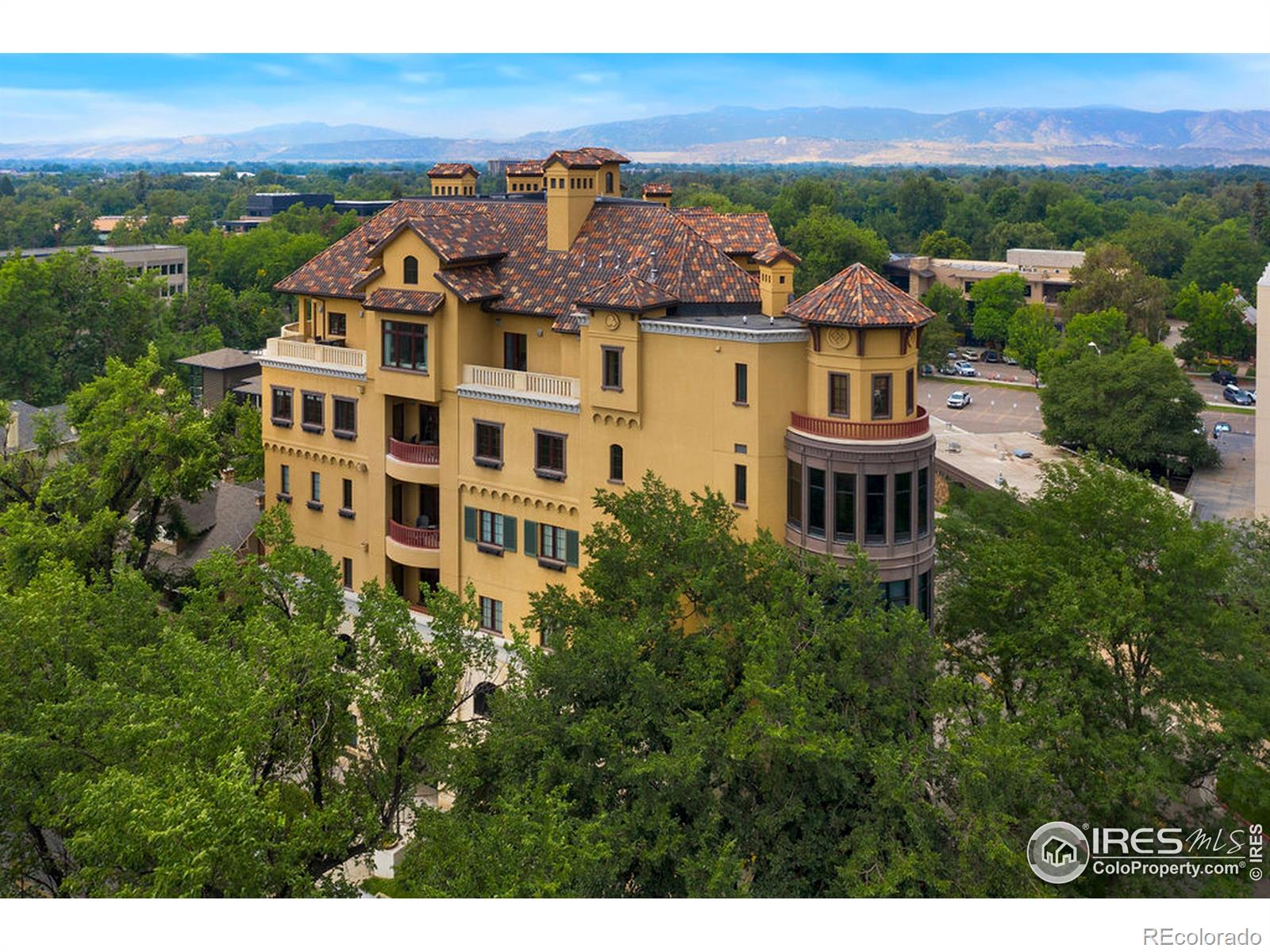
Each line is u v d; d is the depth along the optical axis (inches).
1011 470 4370.1
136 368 2534.5
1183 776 1695.4
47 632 1546.5
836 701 1517.0
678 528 1747.0
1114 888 1624.0
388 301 2273.6
